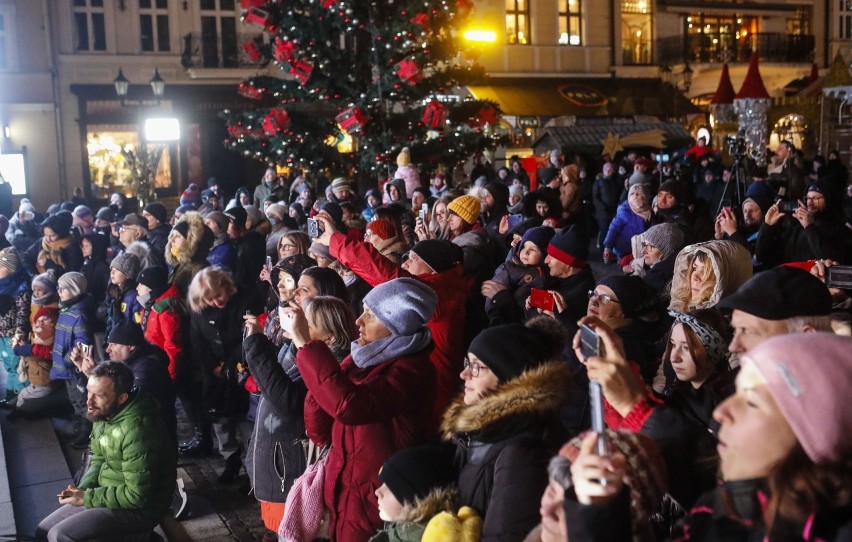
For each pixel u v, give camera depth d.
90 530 4.92
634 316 4.33
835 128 21.67
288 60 16.09
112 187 28.39
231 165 29.34
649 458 2.25
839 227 6.34
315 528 4.09
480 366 3.04
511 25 30.75
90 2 27.92
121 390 5.03
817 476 1.68
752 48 34.56
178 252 7.98
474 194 9.53
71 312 7.82
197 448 7.17
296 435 4.79
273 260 9.60
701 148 21.67
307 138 17.22
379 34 16.06
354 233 8.54
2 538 5.49
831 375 1.69
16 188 24.47
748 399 1.80
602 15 31.95
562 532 2.12
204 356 6.66
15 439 7.77
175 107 28.50
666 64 31.34
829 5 35.59
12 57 27.31
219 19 28.86
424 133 17.06
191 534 5.71
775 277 2.90
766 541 1.77
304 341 3.95
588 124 28.80
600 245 15.91
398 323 3.83
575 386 3.20
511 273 6.07
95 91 27.73
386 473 3.25
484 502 2.98
